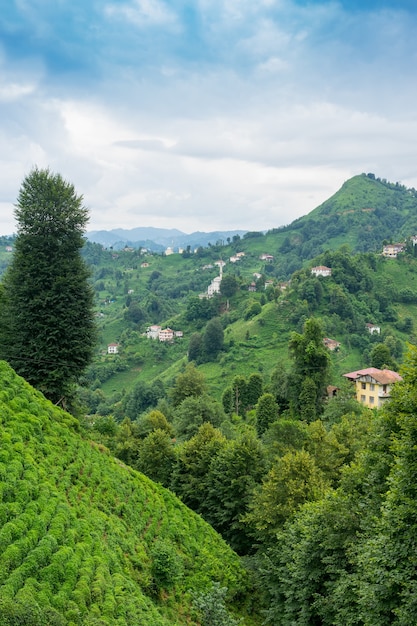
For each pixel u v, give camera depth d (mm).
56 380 45906
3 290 48938
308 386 80062
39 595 19562
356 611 24250
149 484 42094
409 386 24750
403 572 20594
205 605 27391
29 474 26609
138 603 24594
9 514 23000
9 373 36969
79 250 49562
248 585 38562
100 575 23516
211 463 51219
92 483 33281
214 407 79562
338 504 29000
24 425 31500
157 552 30688
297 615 30266
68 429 37969
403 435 24062
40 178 47250
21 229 47469
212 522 49938
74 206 47812
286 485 38594
